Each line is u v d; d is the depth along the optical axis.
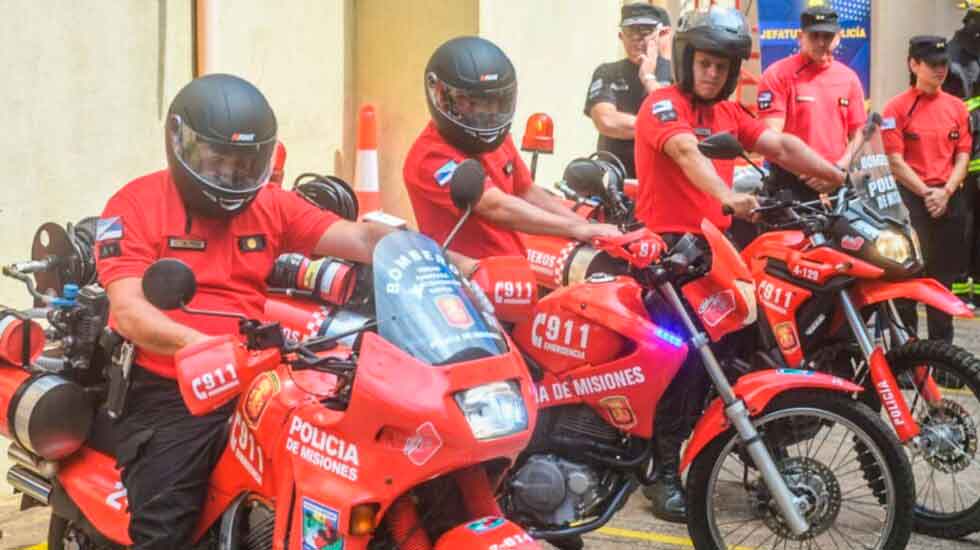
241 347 3.41
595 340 4.73
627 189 7.19
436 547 3.32
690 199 5.67
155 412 3.92
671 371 4.68
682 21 5.62
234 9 7.54
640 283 4.78
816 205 5.46
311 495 3.36
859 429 4.84
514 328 4.86
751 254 5.61
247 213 4.11
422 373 3.26
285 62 7.99
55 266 4.56
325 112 8.39
